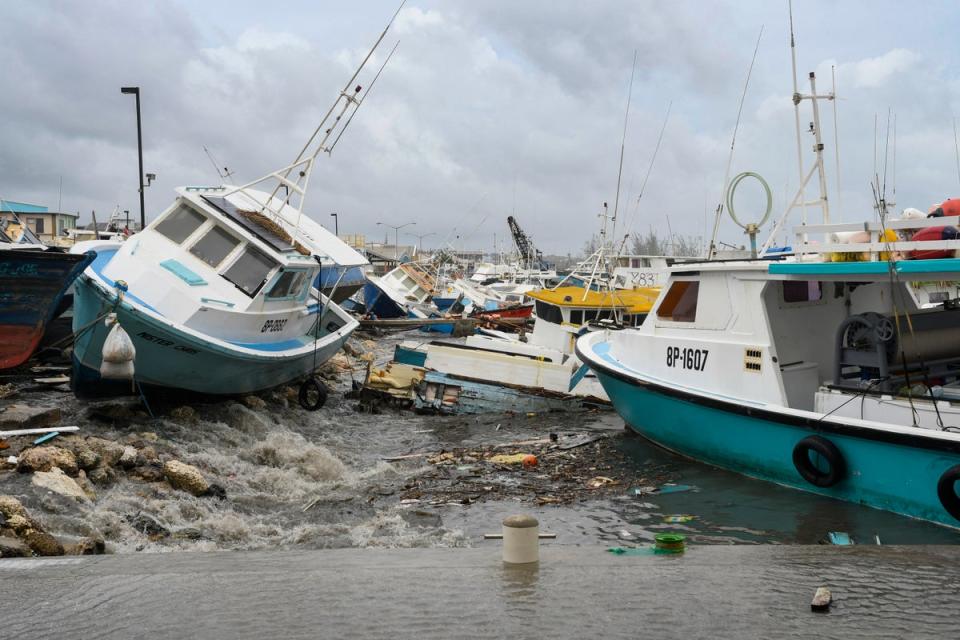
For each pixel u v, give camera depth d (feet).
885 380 33.65
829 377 40.47
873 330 33.78
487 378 62.23
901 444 31.42
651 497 36.52
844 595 17.58
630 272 139.13
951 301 41.27
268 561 21.06
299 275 55.72
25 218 158.92
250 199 62.13
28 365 56.70
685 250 144.66
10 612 16.63
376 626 15.61
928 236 32.22
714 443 40.11
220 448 43.88
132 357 42.32
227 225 51.62
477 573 19.15
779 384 37.09
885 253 33.35
